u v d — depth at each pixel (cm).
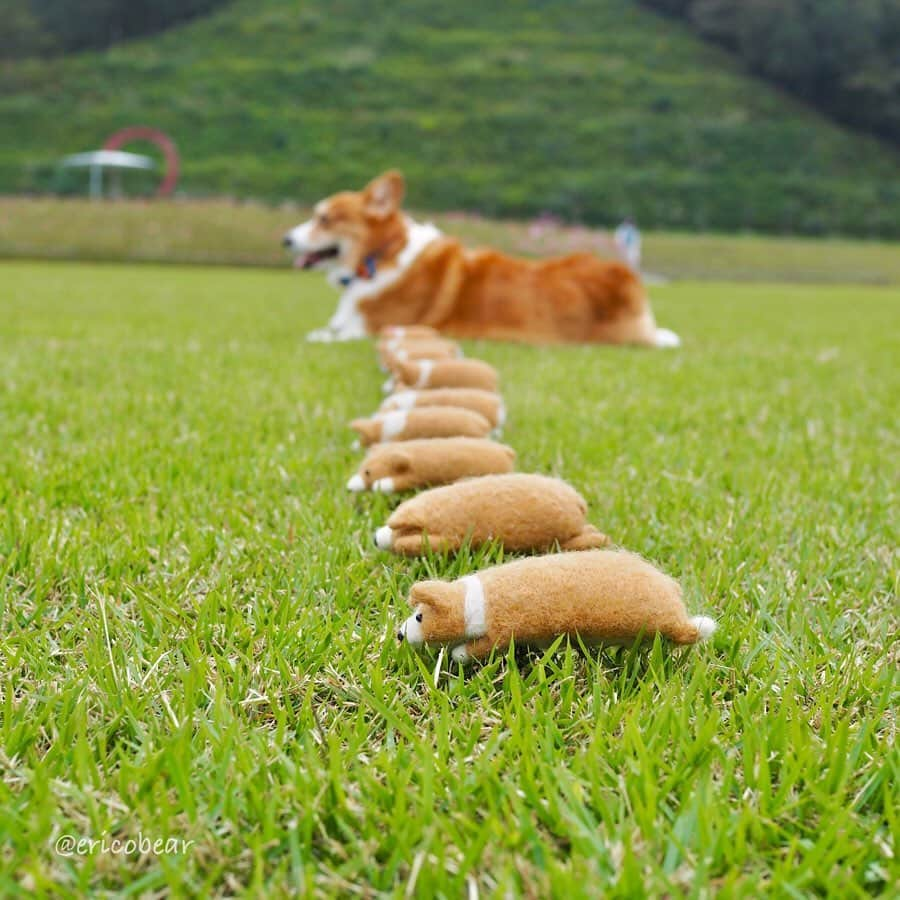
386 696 67
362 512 89
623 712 65
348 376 142
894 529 88
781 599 77
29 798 55
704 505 91
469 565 78
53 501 89
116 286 381
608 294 196
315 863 51
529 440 108
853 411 129
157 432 109
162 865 49
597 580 69
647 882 48
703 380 149
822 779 58
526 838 52
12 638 71
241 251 707
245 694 67
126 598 76
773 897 47
